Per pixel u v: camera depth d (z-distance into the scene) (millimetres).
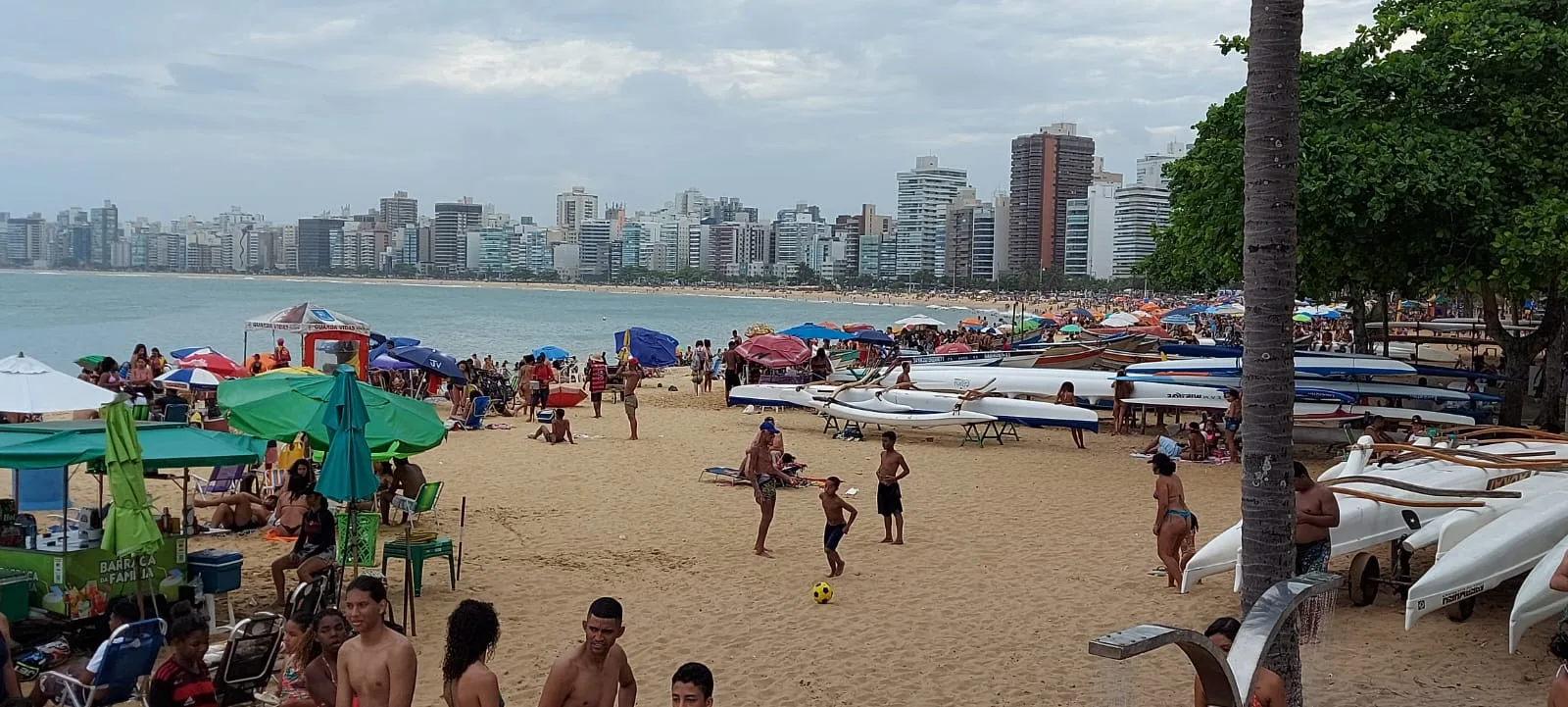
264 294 169250
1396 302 51750
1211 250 22891
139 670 7684
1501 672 8781
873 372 27969
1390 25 21000
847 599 11219
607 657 5582
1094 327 55188
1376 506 10805
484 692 5254
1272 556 6836
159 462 9359
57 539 9344
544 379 28828
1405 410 21828
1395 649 9367
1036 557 12984
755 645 9766
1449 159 17688
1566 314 23234
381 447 11555
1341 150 17750
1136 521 15062
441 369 26203
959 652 9547
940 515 15547
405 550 10711
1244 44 21688
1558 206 17078
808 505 16297
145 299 132125
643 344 38344
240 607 10766
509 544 13664
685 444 22719
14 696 6926
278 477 16609
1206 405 23188
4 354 49562
